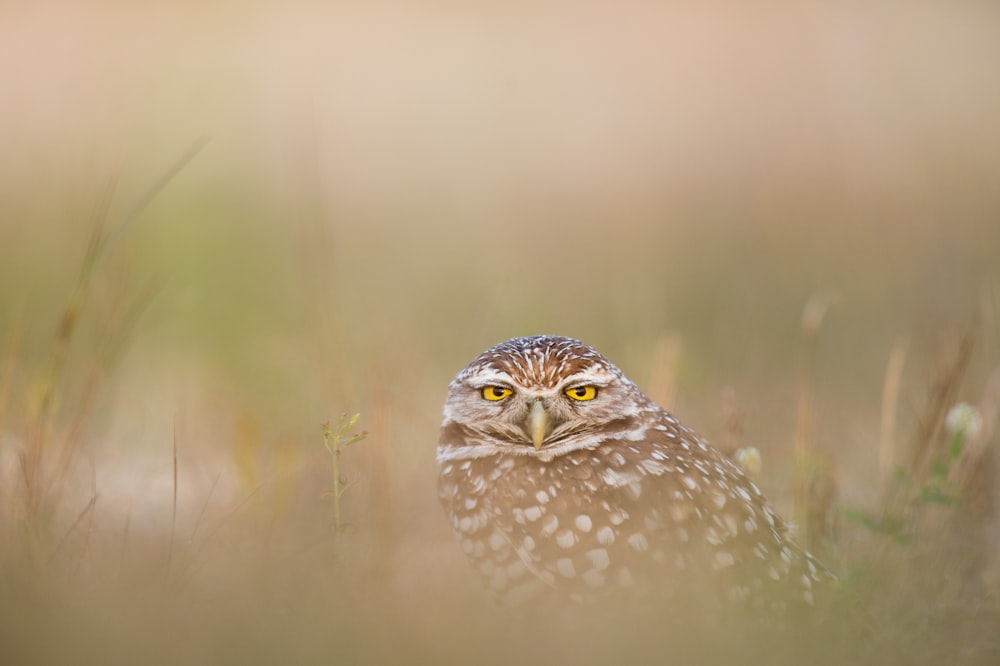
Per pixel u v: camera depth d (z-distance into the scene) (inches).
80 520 359.6
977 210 821.9
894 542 393.4
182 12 1198.9
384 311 701.9
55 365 429.1
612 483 341.4
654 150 1171.3
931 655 339.3
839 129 1099.9
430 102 1309.1
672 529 335.3
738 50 1354.6
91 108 866.1
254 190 802.8
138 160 783.1
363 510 392.5
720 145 1146.0
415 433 472.1
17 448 401.7
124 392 566.3
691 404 548.1
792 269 811.4
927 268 720.3
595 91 1352.1
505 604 344.8
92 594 313.0
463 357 642.8
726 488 349.1
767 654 313.6
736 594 331.0
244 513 382.6
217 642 287.3
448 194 1025.5
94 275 490.3
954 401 457.1
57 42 1066.1
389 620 301.3
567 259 864.9
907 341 617.3
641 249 887.1
